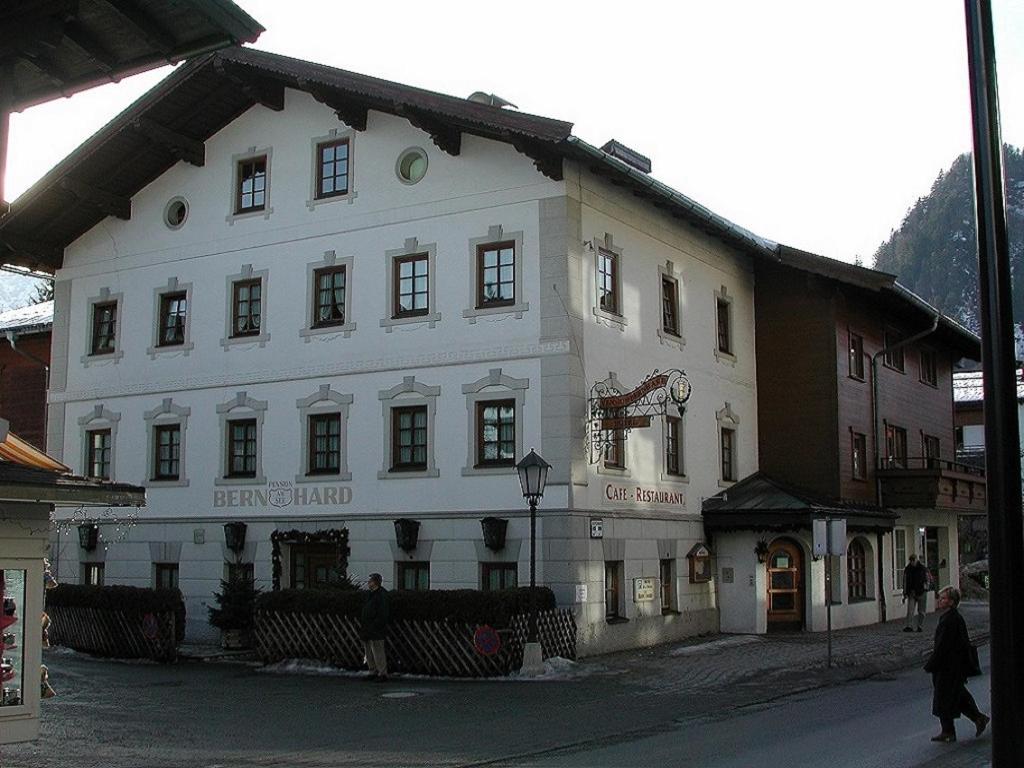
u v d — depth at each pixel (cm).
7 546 1024
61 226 2925
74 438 2889
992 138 649
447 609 2033
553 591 2227
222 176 2744
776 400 3111
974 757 1182
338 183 2594
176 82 2578
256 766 1218
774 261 3092
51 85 891
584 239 2359
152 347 2795
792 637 2697
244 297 2692
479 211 2391
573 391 2270
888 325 3506
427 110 2312
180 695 1805
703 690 1836
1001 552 628
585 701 1717
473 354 2361
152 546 2730
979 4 656
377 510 2434
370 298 2500
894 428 3531
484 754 1275
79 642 2456
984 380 646
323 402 2531
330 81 2430
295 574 2566
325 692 1838
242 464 2648
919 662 2302
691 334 2798
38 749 1329
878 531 3203
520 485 2272
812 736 1345
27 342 3312
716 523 2777
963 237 13012
